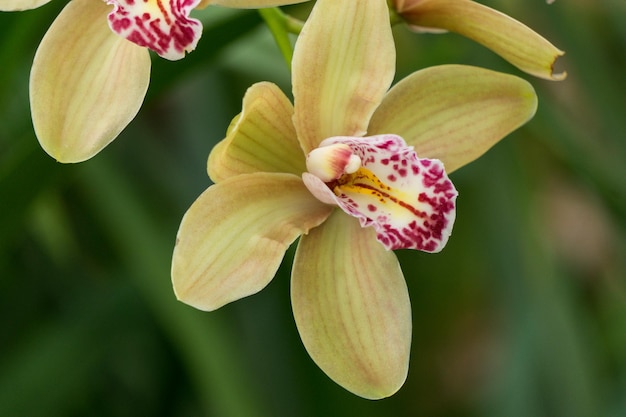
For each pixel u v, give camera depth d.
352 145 0.48
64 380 0.57
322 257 0.49
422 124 0.49
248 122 0.47
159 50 0.47
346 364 0.48
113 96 0.48
